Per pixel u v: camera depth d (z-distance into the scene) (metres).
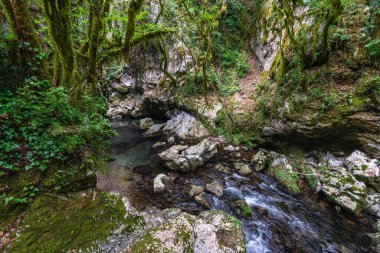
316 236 4.83
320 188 6.23
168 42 12.66
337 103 6.51
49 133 4.04
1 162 3.33
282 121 7.96
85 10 6.84
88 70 6.59
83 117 4.95
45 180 3.70
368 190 5.64
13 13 4.41
